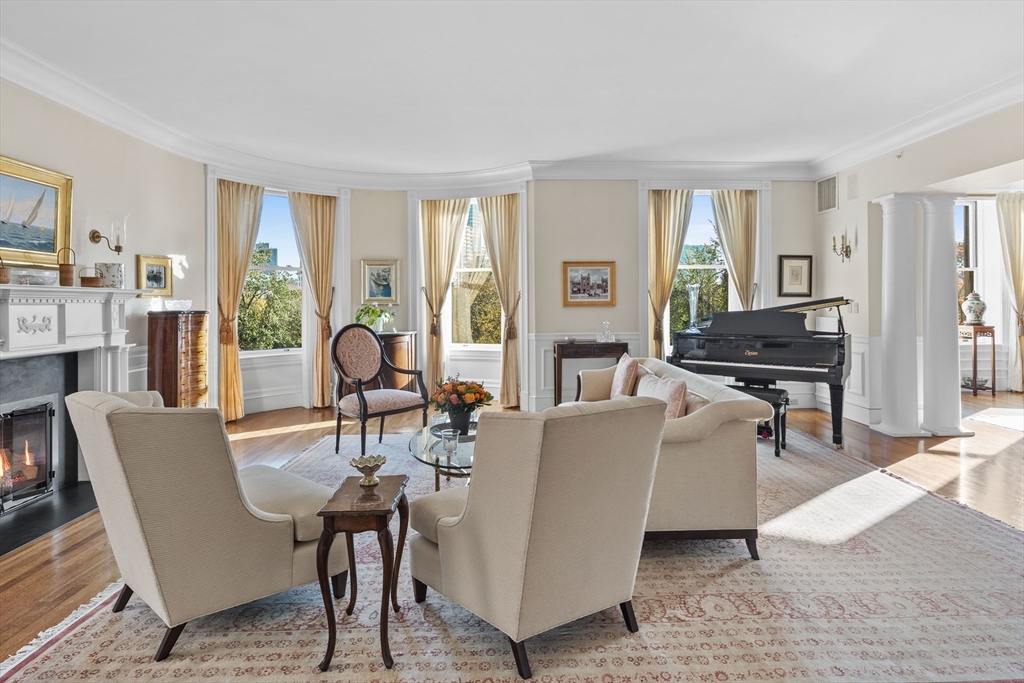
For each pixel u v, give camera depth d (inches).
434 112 184.5
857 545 116.0
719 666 76.9
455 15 123.0
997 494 145.3
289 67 149.4
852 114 188.4
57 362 149.0
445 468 112.4
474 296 290.5
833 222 247.4
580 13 122.4
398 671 76.3
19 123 142.3
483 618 78.4
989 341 306.0
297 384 275.6
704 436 106.4
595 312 256.8
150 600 80.7
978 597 94.7
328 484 158.1
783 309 203.6
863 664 77.0
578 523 75.2
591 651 80.7
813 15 123.9
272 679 74.6
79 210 163.5
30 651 80.4
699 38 134.1
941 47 139.2
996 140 169.3
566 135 210.2
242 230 242.7
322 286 267.0
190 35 131.6
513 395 273.1
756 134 210.4
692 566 107.5
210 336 228.8
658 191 261.9
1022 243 297.4
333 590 96.1
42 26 126.9
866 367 226.5
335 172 262.2
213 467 78.9
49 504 139.7
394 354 254.5
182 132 203.5
